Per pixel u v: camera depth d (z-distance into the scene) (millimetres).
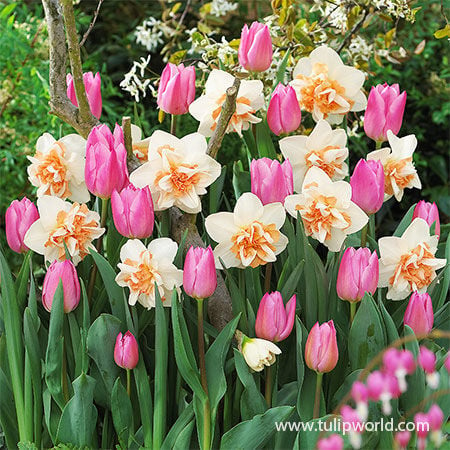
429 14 3430
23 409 1775
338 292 1722
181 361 1692
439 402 1725
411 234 1770
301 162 1822
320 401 1719
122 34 4133
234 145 3008
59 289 1707
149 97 3693
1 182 3203
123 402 1734
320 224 1746
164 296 1737
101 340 1733
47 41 3064
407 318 1734
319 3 2523
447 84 3564
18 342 1768
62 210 1759
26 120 3119
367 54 2562
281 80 1962
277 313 1676
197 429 1727
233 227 1729
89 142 1751
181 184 1742
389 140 1837
